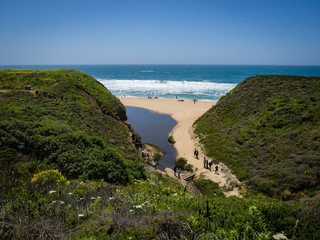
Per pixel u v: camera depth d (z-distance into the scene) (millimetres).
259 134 20609
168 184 13609
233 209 5688
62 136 12039
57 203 4809
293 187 12844
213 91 71750
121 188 8664
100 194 6289
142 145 26719
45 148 10766
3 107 15820
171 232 4070
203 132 27984
